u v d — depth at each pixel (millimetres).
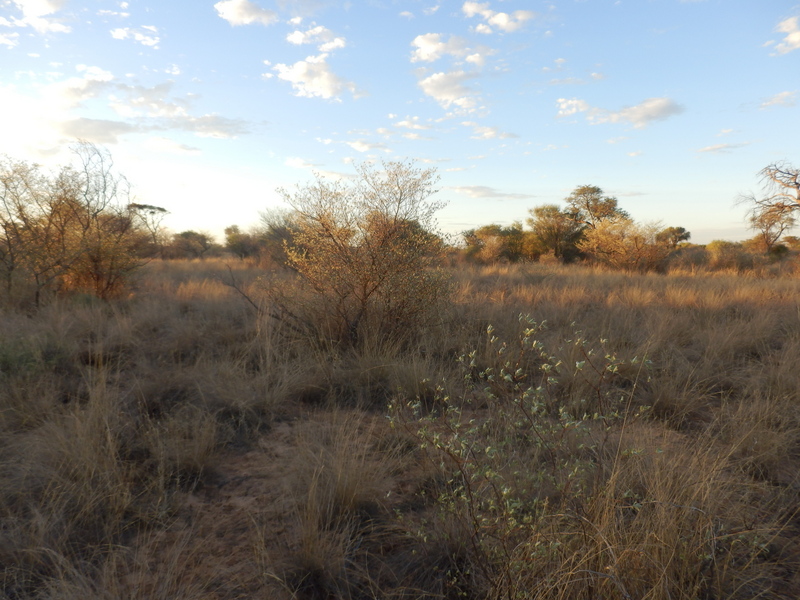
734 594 2098
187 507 2961
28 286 8266
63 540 2539
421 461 3328
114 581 2236
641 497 2662
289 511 2877
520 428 3504
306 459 3248
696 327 6691
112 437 3430
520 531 2268
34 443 3363
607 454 3066
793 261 20578
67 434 3422
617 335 6238
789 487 2957
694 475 2713
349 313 6055
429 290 6031
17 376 4465
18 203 8367
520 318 2842
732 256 21297
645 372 4859
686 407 4094
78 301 7781
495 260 23797
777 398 4098
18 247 8320
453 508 2461
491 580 2061
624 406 4223
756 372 4898
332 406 4422
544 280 12320
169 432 3633
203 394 4375
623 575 1938
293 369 4945
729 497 2734
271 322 6156
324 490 2908
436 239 6203
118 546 2559
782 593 2152
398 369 4836
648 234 20453
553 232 30000
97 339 5824
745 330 6227
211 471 3322
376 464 3225
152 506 2883
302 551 2396
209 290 9633
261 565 2383
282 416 4238
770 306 8047
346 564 2430
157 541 2637
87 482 2904
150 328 6871
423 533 2549
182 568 2424
